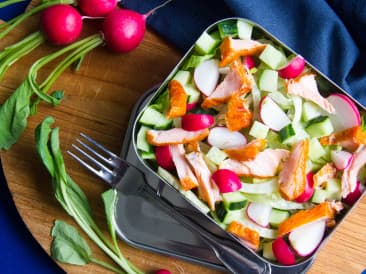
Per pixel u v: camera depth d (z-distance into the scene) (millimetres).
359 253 408
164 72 418
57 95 395
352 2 417
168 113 362
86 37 418
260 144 366
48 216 401
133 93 414
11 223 444
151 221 404
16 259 442
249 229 367
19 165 403
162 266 405
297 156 367
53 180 382
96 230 395
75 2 411
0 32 416
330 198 381
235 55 366
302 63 374
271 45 379
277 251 369
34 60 415
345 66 420
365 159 374
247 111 368
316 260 407
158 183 376
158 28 421
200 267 406
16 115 388
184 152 368
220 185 363
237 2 410
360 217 409
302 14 419
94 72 414
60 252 389
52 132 381
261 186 372
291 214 377
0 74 402
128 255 405
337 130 384
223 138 372
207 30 370
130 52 418
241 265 381
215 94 371
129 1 424
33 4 420
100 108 411
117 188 391
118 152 407
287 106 379
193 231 390
